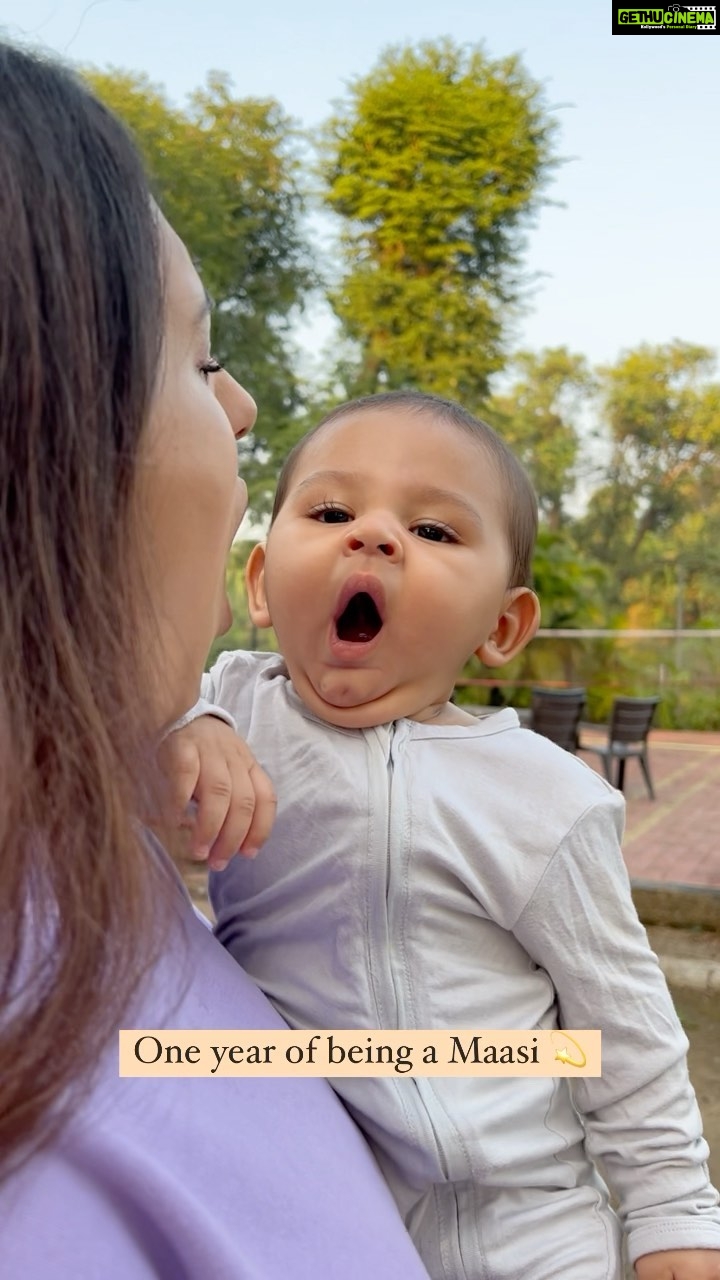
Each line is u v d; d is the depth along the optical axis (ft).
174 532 1.82
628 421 83.82
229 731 2.85
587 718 50.57
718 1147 8.66
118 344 1.62
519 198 51.39
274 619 3.21
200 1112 2.03
